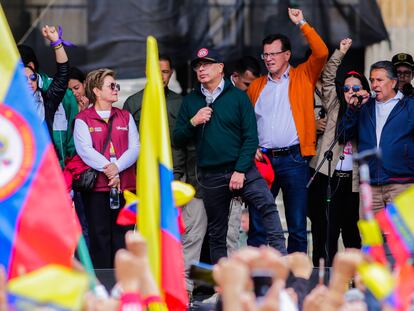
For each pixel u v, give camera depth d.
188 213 30.03
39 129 17.89
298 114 30.03
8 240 17.42
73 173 29.12
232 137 28.55
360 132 30.03
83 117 29.27
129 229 29.27
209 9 39.56
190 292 27.61
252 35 39.53
